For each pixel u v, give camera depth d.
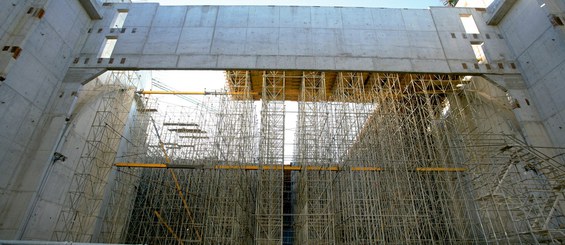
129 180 20.92
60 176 15.89
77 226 16.80
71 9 17.56
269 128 18.16
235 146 18.73
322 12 20.17
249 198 19.83
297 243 19.48
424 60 18.61
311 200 17.33
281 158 18.17
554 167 13.34
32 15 14.91
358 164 17.36
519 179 14.74
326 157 17.34
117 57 18.08
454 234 18.52
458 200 18.50
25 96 14.60
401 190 17.25
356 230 15.12
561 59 15.51
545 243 12.88
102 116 18.97
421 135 21.78
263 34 19.20
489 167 16.50
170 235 21.86
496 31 19.64
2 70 13.19
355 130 17.89
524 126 16.42
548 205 13.01
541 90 16.64
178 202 21.94
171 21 19.50
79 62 17.78
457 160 19.41
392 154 17.64
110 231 18.66
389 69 18.30
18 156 14.34
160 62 18.08
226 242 17.11
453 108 21.36
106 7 19.98
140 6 19.98
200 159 21.62
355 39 19.22
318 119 18.27
